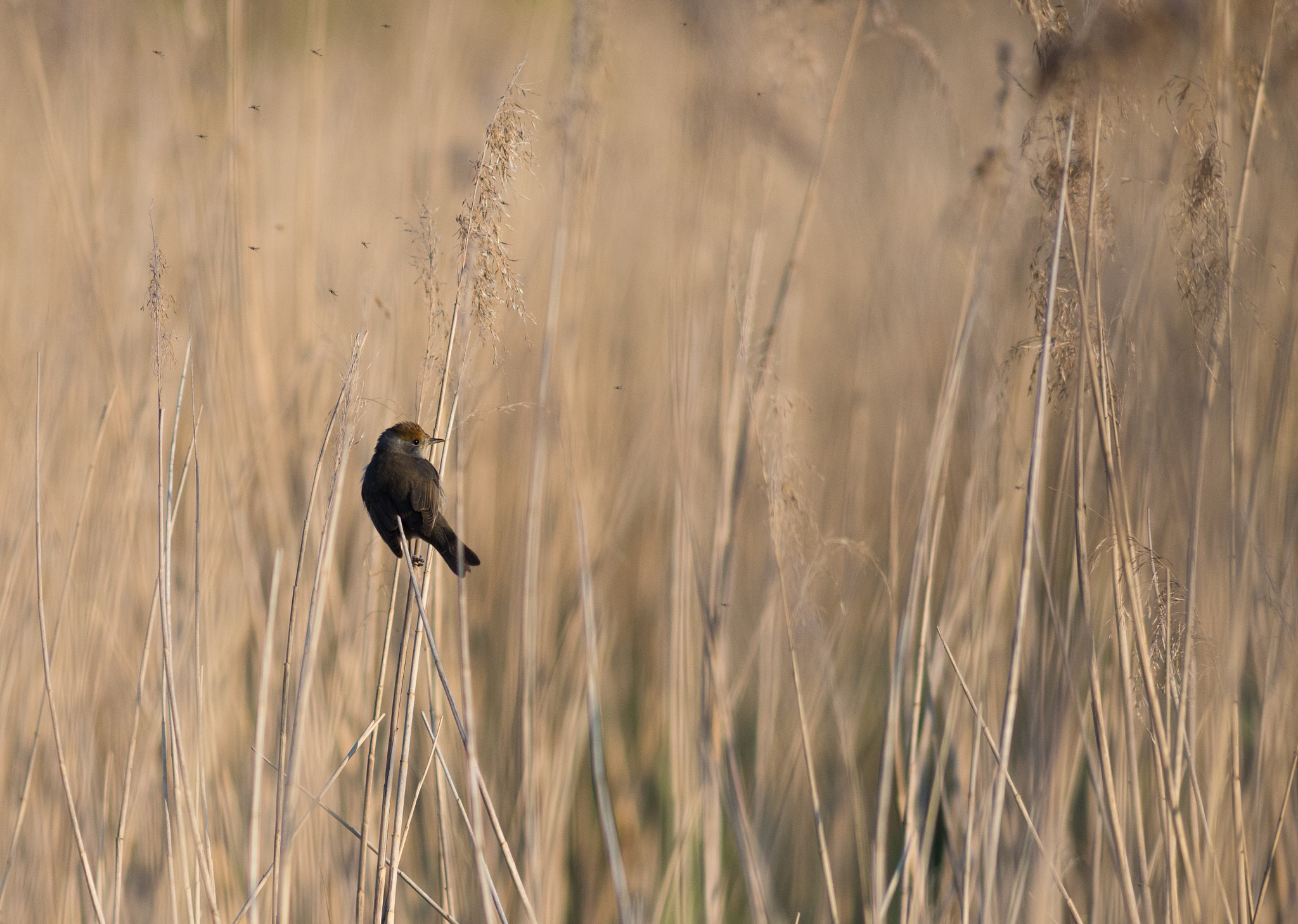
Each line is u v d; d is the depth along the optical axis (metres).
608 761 10.59
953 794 8.38
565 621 11.30
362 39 16.66
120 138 13.42
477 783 5.94
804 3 10.80
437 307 6.54
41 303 11.45
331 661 9.57
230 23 11.30
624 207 13.91
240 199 11.10
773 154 11.54
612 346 13.27
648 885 9.71
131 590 9.75
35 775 8.63
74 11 12.94
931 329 12.47
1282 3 6.83
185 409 10.58
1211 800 7.24
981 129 14.27
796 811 10.13
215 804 8.88
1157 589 6.81
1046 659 7.41
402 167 13.41
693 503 10.04
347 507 10.81
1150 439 7.47
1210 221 6.42
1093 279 6.40
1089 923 7.75
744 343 8.59
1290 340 7.57
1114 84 6.06
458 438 5.98
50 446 9.91
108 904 7.79
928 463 7.73
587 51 10.44
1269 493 7.98
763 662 9.70
